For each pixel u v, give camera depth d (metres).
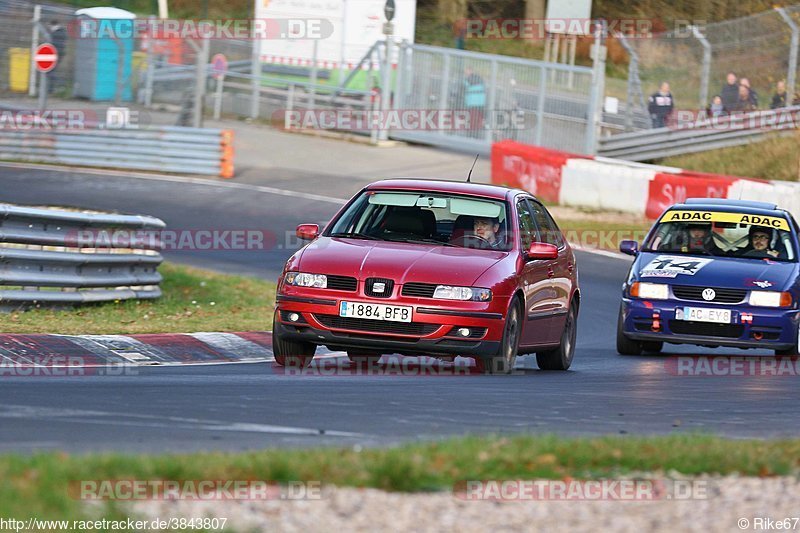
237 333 44.62
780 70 104.06
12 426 23.67
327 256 36.41
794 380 40.06
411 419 27.11
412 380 34.69
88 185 90.44
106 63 120.25
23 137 101.19
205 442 22.91
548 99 108.94
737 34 105.50
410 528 16.78
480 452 20.94
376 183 40.47
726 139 103.56
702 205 50.47
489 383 34.75
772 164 99.69
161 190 90.12
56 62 117.00
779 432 28.03
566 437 24.44
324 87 120.31
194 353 40.44
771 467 21.16
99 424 24.42
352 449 21.03
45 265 45.53
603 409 30.72
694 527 17.53
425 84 117.50
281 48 124.44
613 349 50.34
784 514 18.30
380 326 35.16
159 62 121.62
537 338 39.72
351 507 17.52
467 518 17.44
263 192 92.00
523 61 110.44
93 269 48.12
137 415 25.84
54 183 90.31
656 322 45.78
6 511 15.73
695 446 22.59
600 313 60.53
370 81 120.00
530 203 41.81
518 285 36.81
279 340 36.66
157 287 53.38
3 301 43.84
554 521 17.56
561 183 92.44
